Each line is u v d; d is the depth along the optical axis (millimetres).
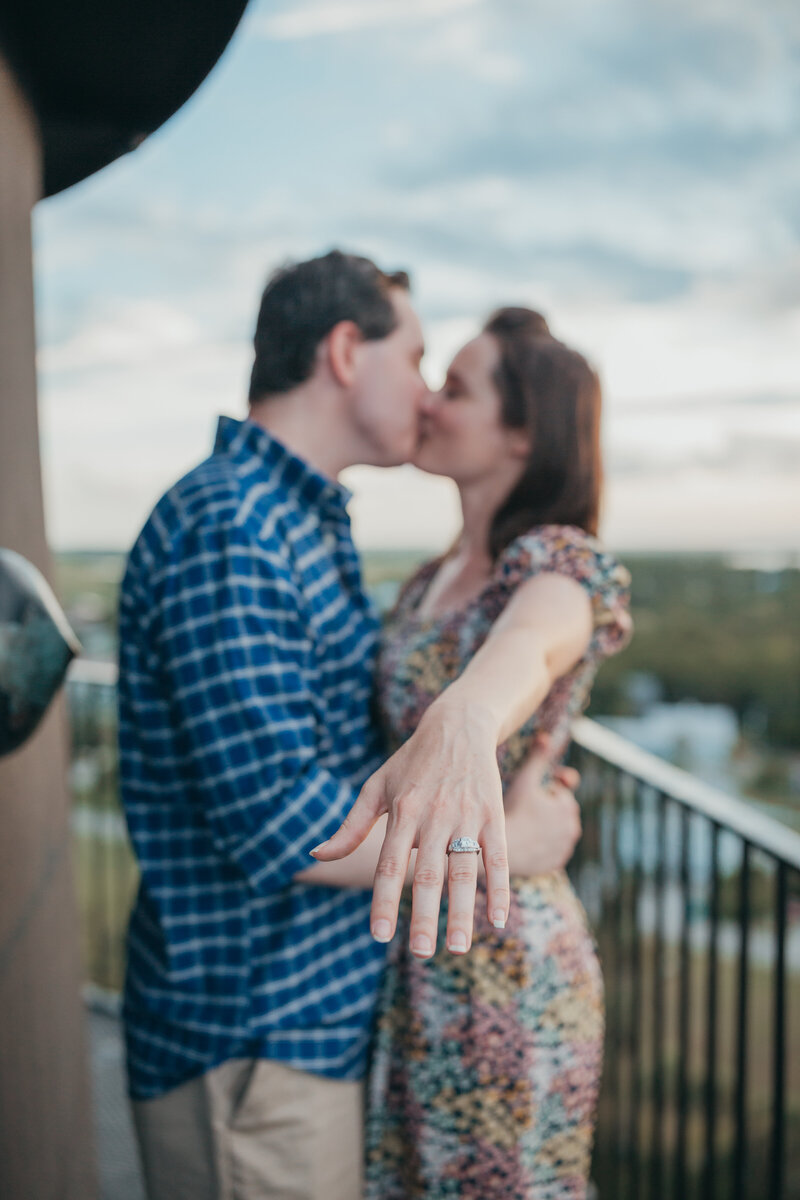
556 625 1134
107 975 3582
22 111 1124
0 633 820
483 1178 1268
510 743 1293
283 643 1201
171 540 1225
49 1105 1132
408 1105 1289
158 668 1245
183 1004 1235
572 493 1369
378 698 1364
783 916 1549
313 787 1161
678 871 1894
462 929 645
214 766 1165
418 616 1417
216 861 1247
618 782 2229
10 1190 949
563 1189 1326
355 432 1402
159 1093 1271
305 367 1365
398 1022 1306
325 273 1359
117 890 3615
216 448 1379
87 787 3596
